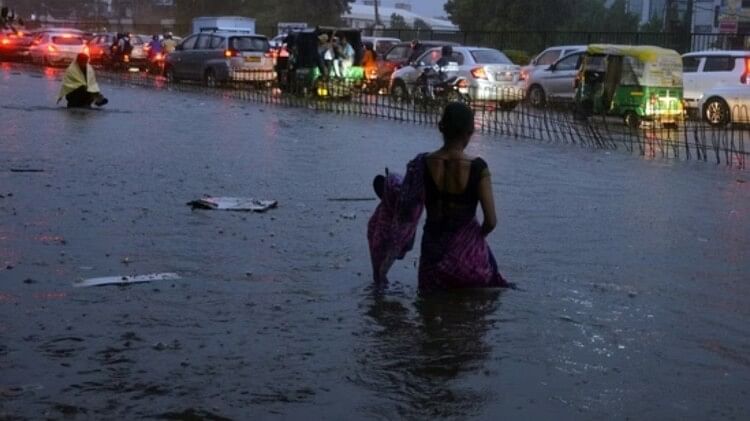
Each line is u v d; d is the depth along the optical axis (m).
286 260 7.52
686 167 14.38
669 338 5.75
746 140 19.28
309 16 60.22
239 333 5.66
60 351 5.27
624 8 53.69
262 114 21.67
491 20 47.25
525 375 5.05
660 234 8.95
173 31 61.12
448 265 6.57
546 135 18.69
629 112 20.69
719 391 4.89
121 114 20.48
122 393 4.69
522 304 6.37
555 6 46.88
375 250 6.77
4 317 5.86
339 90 25.91
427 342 5.55
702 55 23.94
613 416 4.54
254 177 11.85
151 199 10.11
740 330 5.94
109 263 7.29
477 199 6.59
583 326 5.93
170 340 5.50
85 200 9.93
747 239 8.81
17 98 23.80
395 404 4.62
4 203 9.60
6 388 4.72
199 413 4.46
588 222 9.43
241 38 30.20
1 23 46.00
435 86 23.31
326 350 5.38
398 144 15.97
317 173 12.29
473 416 4.50
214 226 8.77
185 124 18.75
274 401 4.63
